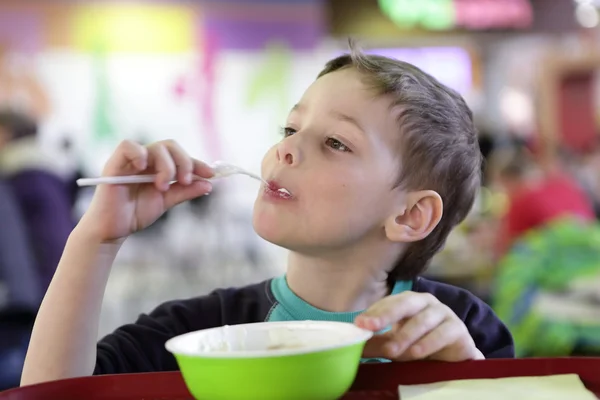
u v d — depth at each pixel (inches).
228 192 259.4
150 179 33.0
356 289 40.9
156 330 40.5
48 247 107.1
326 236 38.1
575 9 286.5
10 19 250.7
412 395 27.0
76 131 256.8
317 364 23.1
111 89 259.4
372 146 39.3
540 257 96.0
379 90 40.7
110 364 36.9
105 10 258.1
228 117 268.5
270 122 271.4
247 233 258.7
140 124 262.2
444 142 43.2
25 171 110.0
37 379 31.6
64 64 255.3
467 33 285.3
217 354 22.7
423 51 296.2
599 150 222.8
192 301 43.3
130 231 33.9
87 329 32.9
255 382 22.7
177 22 263.7
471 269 142.0
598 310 89.5
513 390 27.5
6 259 85.6
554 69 268.8
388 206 40.3
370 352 30.3
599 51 267.7
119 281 233.6
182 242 254.4
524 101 299.6
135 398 28.2
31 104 252.7
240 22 268.2
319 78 42.8
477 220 173.2
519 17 283.9
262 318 41.3
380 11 277.6
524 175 156.6
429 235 44.0
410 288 43.8
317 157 38.5
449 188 44.3
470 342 31.6
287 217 38.0
